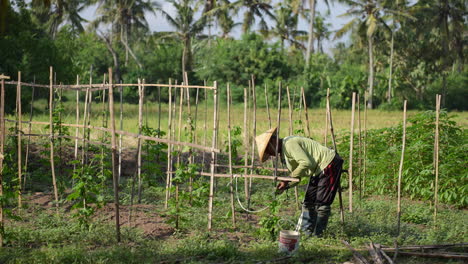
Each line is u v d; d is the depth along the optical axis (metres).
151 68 49.62
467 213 7.09
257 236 5.83
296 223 6.30
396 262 4.82
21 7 23.88
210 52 49.25
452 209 7.37
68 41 27.61
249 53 44.19
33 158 9.23
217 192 8.23
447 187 7.64
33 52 24.27
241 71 43.97
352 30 45.25
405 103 6.01
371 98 43.59
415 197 8.18
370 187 8.61
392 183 8.52
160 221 6.28
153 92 49.03
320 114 31.08
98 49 49.47
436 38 48.75
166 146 7.57
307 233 5.80
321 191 5.64
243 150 11.78
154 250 5.04
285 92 41.16
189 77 49.28
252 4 50.59
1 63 23.75
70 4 44.69
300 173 5.52
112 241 5.39
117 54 49.12
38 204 7.00
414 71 49.12
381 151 8.99
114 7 47.88
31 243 5.31
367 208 7.39
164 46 52.03
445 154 7.76
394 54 50.44
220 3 51.00
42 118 16.95
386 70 49.12
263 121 20.88
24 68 24.20
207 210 6.93
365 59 54.72
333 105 41.12
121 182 8.73
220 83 44.16
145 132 7.41
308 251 5.11
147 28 49.72
